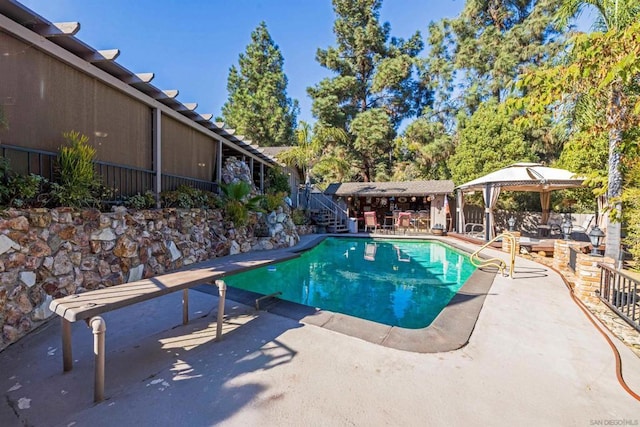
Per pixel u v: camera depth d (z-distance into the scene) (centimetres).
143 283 306
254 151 1166
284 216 1079
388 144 2191
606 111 562
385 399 226
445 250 1118
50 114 444
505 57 1803
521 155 1535
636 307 437
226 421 202
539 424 202
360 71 2388
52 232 380
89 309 222
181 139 778
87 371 261
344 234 1439
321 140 1761
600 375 260
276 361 279
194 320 378
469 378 254
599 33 308
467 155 1648
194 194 739
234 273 385
